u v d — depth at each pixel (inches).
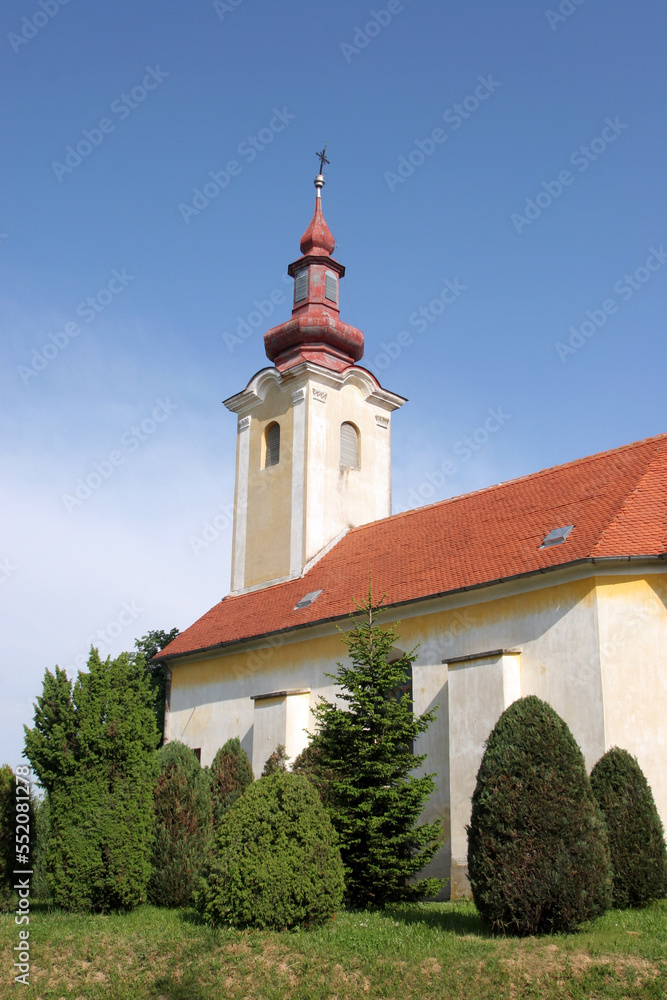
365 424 1369.3
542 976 482.3
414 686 905.5
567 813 543.8
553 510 932.6
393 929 577.3
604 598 764.0
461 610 882.1
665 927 544.7
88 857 668.7
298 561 1243.8
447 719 864.9
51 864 677.9
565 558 797.2
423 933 563.2
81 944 586.6
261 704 1027.3
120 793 684.7
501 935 543.5
